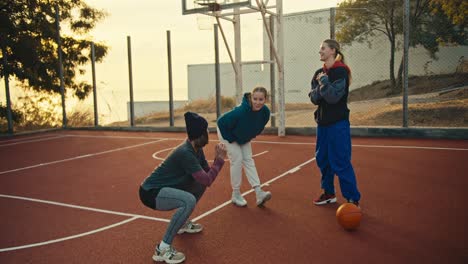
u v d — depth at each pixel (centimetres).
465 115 1366
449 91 1867
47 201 688
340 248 451
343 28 2228
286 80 1944
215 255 449
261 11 1077
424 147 950
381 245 454
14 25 1650
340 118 537
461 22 1897
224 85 2250
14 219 603
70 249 485
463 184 659
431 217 528
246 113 554
